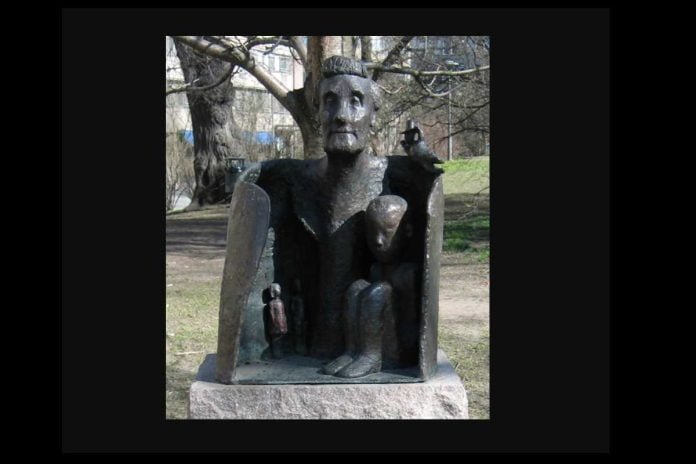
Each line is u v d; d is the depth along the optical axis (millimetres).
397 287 3471
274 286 3598
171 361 5930
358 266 3613
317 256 3684
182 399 5047
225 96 16078
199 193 16859
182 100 18438
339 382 3312
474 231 11648
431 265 3340
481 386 5137
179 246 12078
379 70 7461
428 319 3340
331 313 3609
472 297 7828
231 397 3297
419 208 3594
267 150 17469
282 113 19297
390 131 10898
